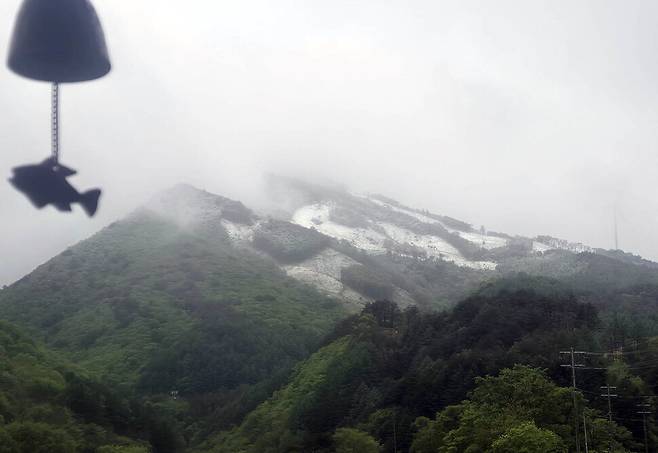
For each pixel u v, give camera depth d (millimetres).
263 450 127125
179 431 162875
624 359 105562
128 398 159750
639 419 90812
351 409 123562
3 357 140375
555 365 101375
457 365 112625
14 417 115375
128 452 116625
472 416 86312
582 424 83250
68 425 120375
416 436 100625
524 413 85500
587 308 128375
